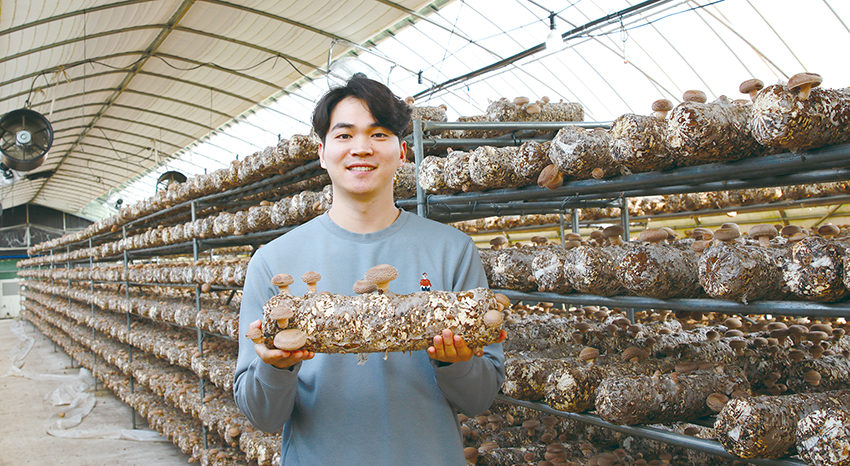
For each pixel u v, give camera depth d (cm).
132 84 1141
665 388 178
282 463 132
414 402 124
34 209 2708
